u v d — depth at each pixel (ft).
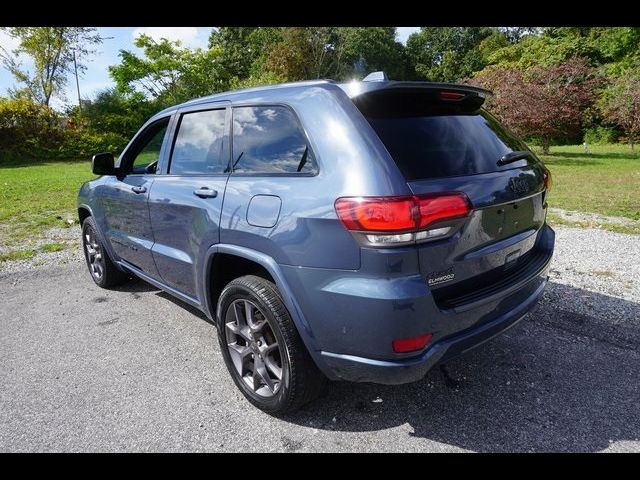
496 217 7.22
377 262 6.11
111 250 13.69
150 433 7.75
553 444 7.18
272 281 7.80
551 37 115.85
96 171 11.89
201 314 12.73
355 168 6.40
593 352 9.82
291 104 7.61
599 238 17.98
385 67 146.20
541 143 63.93
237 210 7.88
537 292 8.54
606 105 65.62
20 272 16.72
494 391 8.57
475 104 8.73
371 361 6.47
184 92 91.56
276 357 8.02
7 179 45.44
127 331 11.69
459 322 6.73
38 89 94.73
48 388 9.14
